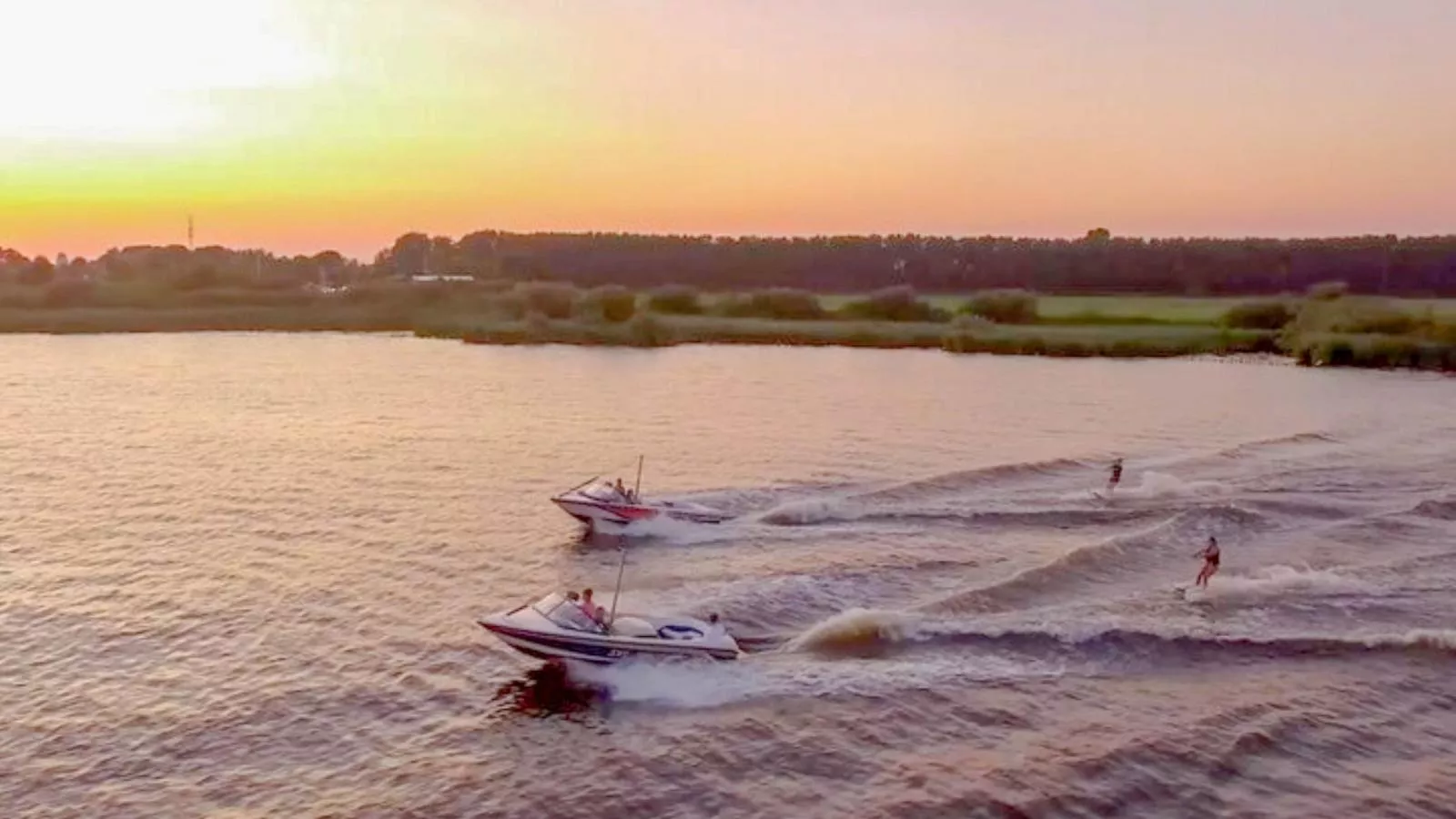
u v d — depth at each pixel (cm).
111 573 3556
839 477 5172
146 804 2111
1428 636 2975
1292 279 19188
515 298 14750
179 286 16338
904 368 10412
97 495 4691
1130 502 4600
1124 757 2305
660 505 4197
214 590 3397
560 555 3825
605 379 9244
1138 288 19725
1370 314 12250
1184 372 10119
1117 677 2752
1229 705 2577
